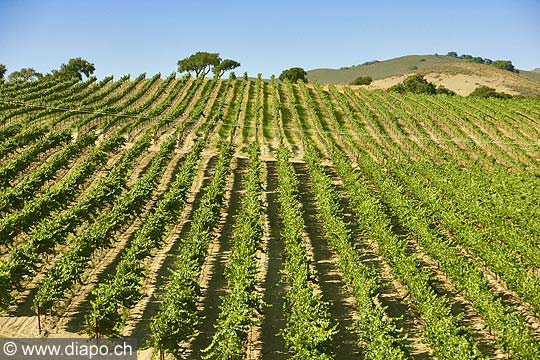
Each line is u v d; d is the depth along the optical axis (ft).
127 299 74.08
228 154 167.43
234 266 84.12
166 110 239.30
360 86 357.00
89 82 286.66
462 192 139.64
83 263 83.71
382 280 96.37
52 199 111.04
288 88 304.50
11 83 274.77
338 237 100.78
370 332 66.59
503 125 247.09
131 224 116.37
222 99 266.77
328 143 199.93
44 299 73.72
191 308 73.72
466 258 107.34
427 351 73.10
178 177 131.85
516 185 153.48
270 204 140.26
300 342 63.05
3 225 94.63
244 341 72.02
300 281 78.69
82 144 156.76
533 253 100.48
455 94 371.15
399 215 118.11
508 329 68.59
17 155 149.38
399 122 255.91
